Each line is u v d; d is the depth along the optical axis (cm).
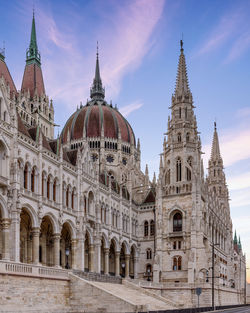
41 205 7225
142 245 11725
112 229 10262
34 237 7056
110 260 10825
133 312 5541
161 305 7162
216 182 16125
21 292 4966
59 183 7994
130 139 14500
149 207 11900
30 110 12181
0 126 6450
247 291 18300
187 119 11994
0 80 6725
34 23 13638
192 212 10844
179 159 11675
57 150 8269
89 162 9519
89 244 9194
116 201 10756
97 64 16525
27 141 7188
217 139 16838
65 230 8600
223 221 14238
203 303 9694
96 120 14125
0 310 4566
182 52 12775
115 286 7369
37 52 13438
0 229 6712
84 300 5844
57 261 7625
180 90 12262
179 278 10662
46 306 5394
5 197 6406
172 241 11044
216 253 12550
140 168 15100
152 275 11312
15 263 4962
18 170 6688
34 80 12988
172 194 11319
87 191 9100
